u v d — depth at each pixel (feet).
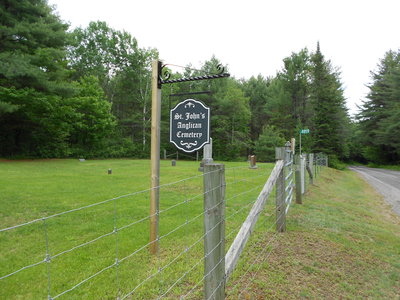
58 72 63.93
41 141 78.28
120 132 107.45
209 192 7.23
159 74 11.92
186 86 116.06
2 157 68.64
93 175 37.06
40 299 8.53
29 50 60.64
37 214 17.49
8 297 8.60
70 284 9.37
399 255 14.40
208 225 7.29
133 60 105.60
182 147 11.30
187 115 11.21
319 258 12.75
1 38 54.95
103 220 16.35
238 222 16.24
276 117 126.62
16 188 25.34
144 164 60.34
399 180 56.80
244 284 9.89
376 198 33.50
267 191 12.39
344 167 102.58
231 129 116.98
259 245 13.37
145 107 104.83
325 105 104.42
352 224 18.88
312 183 35.22
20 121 69.62
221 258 7.37
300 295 9.70
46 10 61.36
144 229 14.97
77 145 90.07
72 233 14.11
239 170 46.98
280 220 15.39
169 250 12.26
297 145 106.32
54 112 71.20
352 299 9.92
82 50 105.91
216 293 7.36
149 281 9.67
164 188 27.53
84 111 87.81
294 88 126.72
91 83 90.43
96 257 11.41
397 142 113.29
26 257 11.30
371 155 135.85
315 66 116.88
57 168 47.09
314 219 18.98
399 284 11.38
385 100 123.44
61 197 22.18
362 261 13.07
